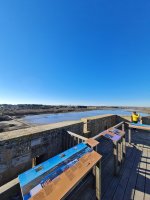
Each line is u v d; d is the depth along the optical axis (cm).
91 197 287
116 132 437
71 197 263
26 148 368
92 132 689
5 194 170
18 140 349
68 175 202
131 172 389
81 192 297
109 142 625
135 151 542
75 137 440
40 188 169
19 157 352
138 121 907
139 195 299
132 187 325
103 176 369
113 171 394
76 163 235
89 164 240
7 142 327
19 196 185
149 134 780
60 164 225
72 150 282
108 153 517
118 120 987
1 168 317
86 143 327
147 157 486
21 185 169
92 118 709
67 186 180
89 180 312
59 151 472
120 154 397
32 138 383
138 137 723
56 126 483
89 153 277
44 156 425
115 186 327
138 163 442
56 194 165
